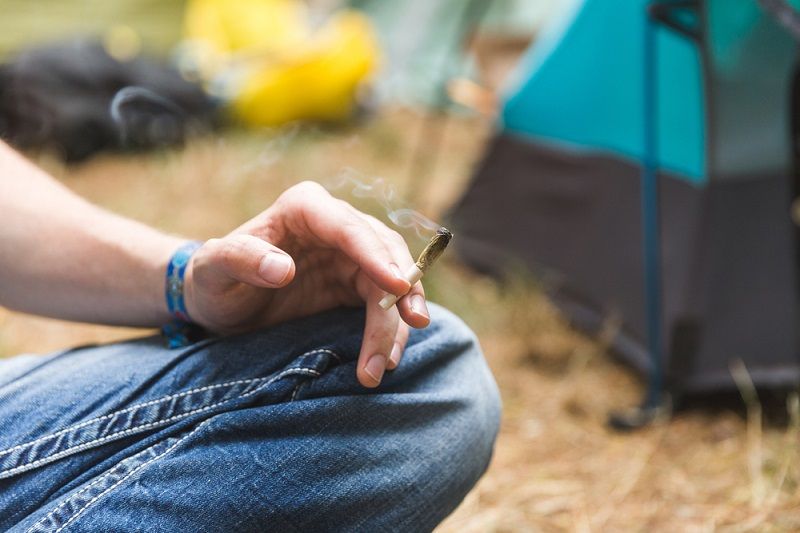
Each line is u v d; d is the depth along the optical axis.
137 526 0.62
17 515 0.65
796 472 1.42
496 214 2.42
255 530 0.64
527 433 1.63
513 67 3.02
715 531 1.28
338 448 0.67
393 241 0.71
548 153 2.26
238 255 0.66
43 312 0.83
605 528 1.31
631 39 1.89
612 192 2.05
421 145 3.89
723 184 1.70
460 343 0.77
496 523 1.31
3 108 3.58
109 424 0.67
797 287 1.70
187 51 4.73
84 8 5.19
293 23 5.11
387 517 0.69
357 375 0.68
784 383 1.62
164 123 3.73
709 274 1.71
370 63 4.32
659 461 1.51
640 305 1.89
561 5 4.49
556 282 2.18
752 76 1.60
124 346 0.77
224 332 0.77
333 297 0.76
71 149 3.55
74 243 0.80
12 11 5.00
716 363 1.69
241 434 0.65
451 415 0.74
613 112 2.01
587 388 1.81
